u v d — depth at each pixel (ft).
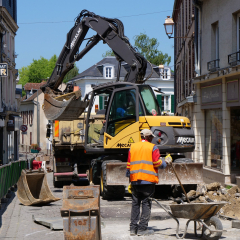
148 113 37.50
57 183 54.90
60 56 49.14
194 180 35.32
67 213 20.51
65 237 20.30
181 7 84.64
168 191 40.24
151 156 23.43
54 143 51.49
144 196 23.39
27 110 226.99
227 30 47.06
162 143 36.50
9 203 39.19
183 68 81.20
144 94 37.73
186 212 21.94
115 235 23.35
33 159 85.56
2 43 99.81
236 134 47.21
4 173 40.27
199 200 32.24
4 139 107.45
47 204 37.99
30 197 37.22
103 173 37.17
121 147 37.52
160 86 164.14
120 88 38.34
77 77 168.25
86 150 40.29
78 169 53.67
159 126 36.58
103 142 39.55
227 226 25.62
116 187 36.55
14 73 120.16
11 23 110.42
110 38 43.98
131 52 42.42
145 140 24.11
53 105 44.16
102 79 161.89
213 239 21.67
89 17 46.14
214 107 50.85
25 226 27.53
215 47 51.96
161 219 28.32
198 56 56.54
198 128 56.29
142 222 23.36
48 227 27.07
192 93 62.03
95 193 21.39
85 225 20.42
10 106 114.83
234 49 45.93
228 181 47.09
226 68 45.44
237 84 44.60
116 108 38.32
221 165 48.91
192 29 66.44
